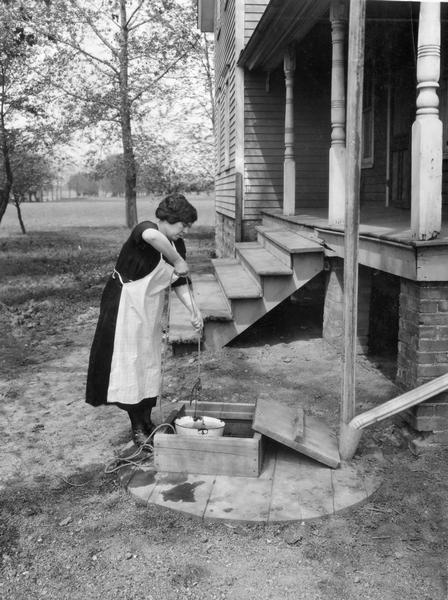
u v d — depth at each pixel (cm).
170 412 421
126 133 2525
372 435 410
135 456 378
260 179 1112
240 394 508
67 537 306
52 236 2597
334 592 262
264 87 1094
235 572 276
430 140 372
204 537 301
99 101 2427
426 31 366
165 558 287
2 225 3684
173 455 356
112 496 343
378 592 262
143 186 2681
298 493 333
